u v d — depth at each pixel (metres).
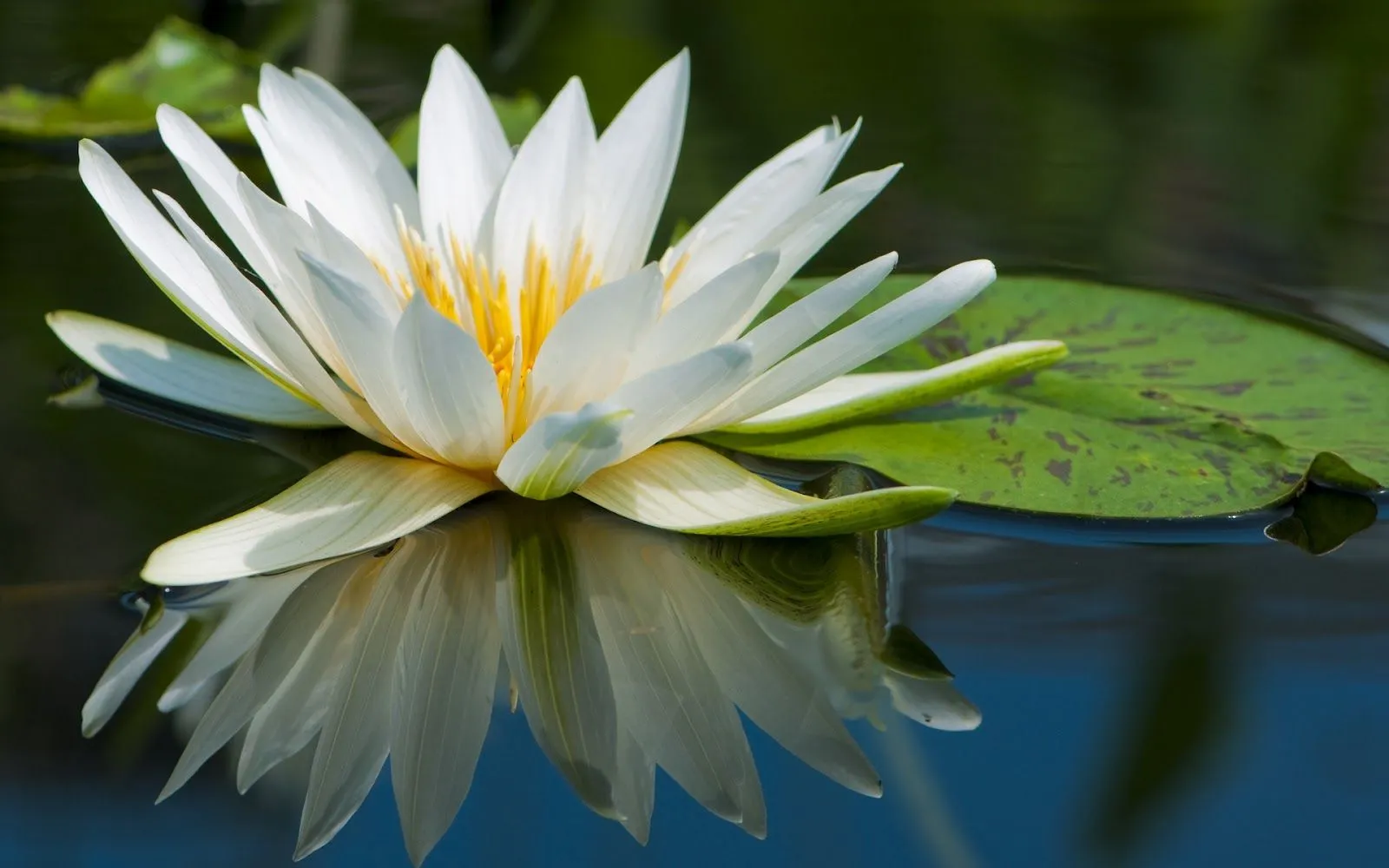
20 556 1.38
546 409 1.38
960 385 1.40
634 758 1.35
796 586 1.38
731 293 1.37
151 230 1.39
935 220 1.50
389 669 1.36
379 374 1.38
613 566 1.38
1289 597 1.37
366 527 1.38
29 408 1.42
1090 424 1.41
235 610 1.37
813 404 1.40
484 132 1.42
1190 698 1.35
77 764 1.34
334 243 1.37
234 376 1.41
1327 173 1.53
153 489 1.39
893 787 1.34
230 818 1.34
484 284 1.40
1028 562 1.38
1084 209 1.50
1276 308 1.45
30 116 1.51
